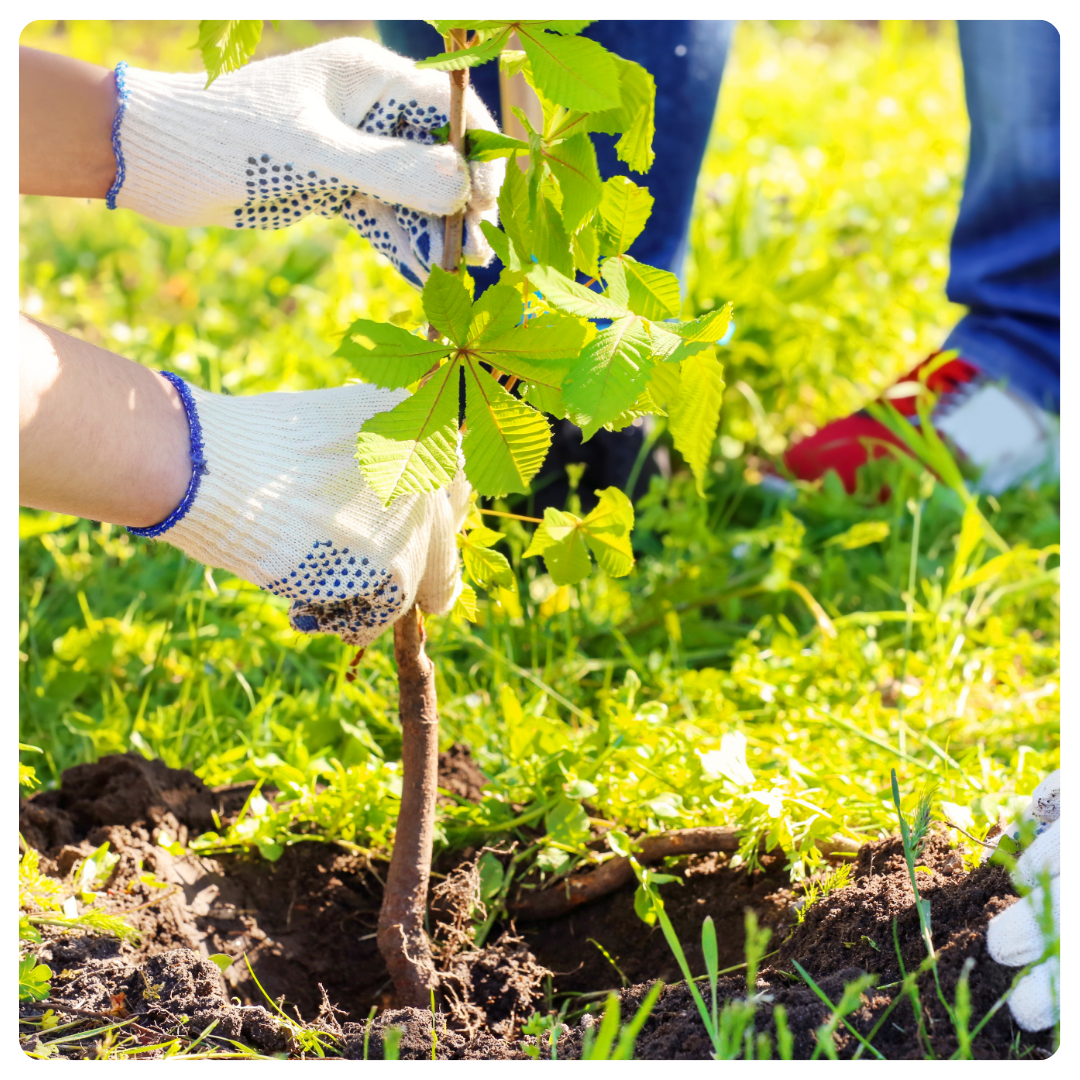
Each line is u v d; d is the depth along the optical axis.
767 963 1.47
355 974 1.67
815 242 4.00
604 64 1.05
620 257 1.29
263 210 1.41
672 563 2.78
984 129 3.17
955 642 2.41
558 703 2.35
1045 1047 1.18
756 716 2.29
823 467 3.18
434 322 1.12
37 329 1.20
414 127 1.43
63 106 1.32
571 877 1.75
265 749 2.13
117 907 1.58
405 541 1.38
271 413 1.37
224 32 1.10
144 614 2.60
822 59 6.59
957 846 1.52
